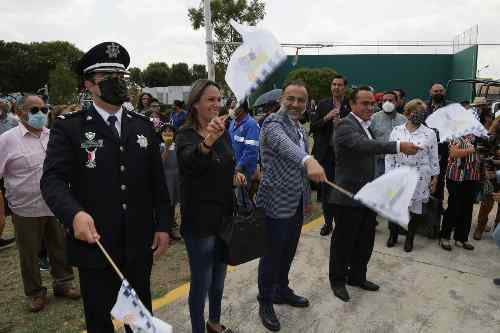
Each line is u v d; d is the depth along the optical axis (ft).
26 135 10.98
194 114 8.20
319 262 14.05
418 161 14.32
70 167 6.52
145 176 7.16
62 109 18.83
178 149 7.93
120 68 6.79
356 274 12.06
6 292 12.28
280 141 8.70
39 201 10.79
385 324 10.18
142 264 7.14
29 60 197.88
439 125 14.05
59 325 10.43
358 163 10.65
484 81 23.75
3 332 10.09
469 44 92.89
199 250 8.19
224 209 8.38
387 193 6.75
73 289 11.95
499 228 11.71
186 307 10.99
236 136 14.64
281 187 9.41
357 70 110.83
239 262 8.36
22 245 10.87
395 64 108.88
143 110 25.14
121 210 6.77
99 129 6.70
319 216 19.63
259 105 17.16
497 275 12.96
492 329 9.96
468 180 14.51
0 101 22.67
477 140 14.65
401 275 12.99
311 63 111.65
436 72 107.65
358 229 11.34
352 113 10.81
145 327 5.21
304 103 9.51
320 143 17.04
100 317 6.93
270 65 6.30
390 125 16.19
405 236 16.69
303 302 10.94
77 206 6.07
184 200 8.12
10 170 10.68
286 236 9.80
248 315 10.56
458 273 13.11
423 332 9.84
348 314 10.64
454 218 15.02
